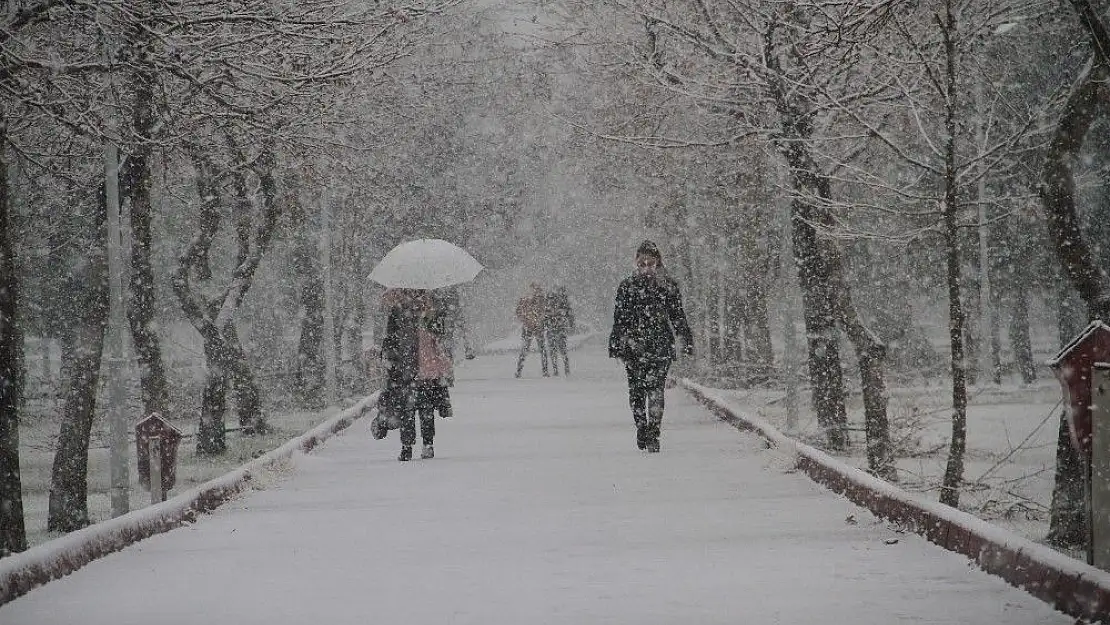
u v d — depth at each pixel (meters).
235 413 83.06
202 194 57.62
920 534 26.73
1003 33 45.22
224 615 20.53
